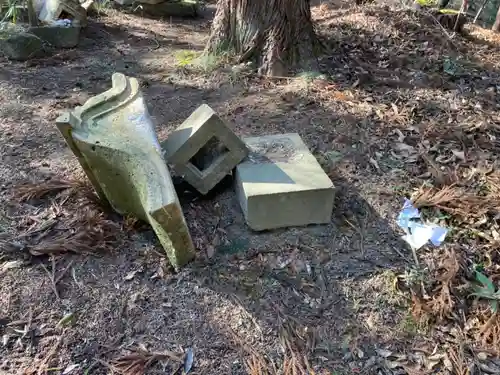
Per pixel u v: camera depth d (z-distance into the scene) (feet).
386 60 16.29
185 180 9.49
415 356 7.42
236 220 9.41
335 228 9.34
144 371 7.00
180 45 19.24
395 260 8.77
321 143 11.89
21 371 6.93
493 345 7.57
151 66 16.78
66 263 8.47
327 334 7.63
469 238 9.27
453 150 11.66
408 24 18.54
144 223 9.29
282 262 8.63
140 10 23.82
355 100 13.76
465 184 10.55
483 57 17.66
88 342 7.34
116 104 9.41
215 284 8.21
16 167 10.98
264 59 15.19
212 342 7.41
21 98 14.33
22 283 8.10
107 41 19.29
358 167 11.06
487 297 8.15
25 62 16.69
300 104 13.53
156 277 8.29
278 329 7.63
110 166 8.36
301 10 15.05
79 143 8.21
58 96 14.52
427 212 9.78
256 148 10.18
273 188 8.82
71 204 9.79
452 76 15.61
